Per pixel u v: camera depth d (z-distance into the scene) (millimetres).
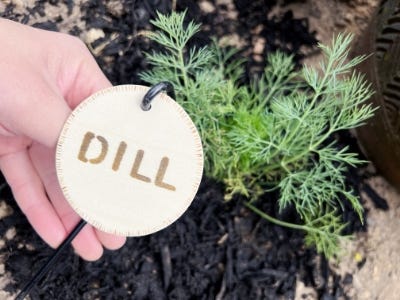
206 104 254
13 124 210
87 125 190
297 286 279
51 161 238
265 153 254
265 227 281
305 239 272
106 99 189
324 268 282
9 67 200
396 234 297
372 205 297
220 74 275
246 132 255
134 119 190
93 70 236
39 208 241
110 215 196
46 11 292
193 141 192
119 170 193
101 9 295
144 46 292
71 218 244
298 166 277
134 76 288
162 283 269
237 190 281
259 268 276
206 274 271
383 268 291
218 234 277
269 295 272
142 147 192
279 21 314
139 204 196
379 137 278
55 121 198
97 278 266
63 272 263
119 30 293
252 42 308
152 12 298
